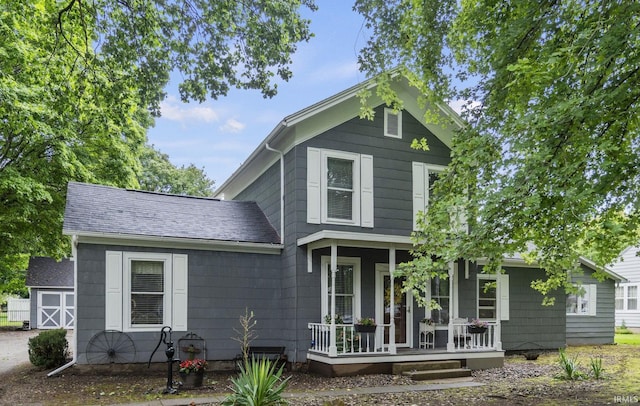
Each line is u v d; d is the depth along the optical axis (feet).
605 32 16.46
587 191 15.03
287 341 37.42
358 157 39.70
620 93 16.14
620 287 86.17
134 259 34.27
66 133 42.45
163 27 27.99
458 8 23.91
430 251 22.07
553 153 17.17
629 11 15.96
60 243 51.24
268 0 26.86
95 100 31.24
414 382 31.53
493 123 21.45
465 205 19.99
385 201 40.19
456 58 25.07
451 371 33.86
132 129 52.08
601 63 16.20
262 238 39.04
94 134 46.75
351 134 39.65
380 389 28.96
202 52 28.84
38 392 27.32
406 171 41.22
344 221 38.70
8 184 38.09
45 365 34.78
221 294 36.76
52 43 29.86
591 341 55.62
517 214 18.11
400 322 40.14
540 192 16.98
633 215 18.04
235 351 36.37
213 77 29.68
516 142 17.89
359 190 39.40
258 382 20.49
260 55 28.84
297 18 28.37
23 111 33.76
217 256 37.04
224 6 26.99
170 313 34.86
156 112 30.48
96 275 32.96
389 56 26.43
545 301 24.98
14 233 47.91
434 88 25.45
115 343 32.94
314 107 37.24
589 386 29.71
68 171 44.39
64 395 26.58
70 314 76.69
